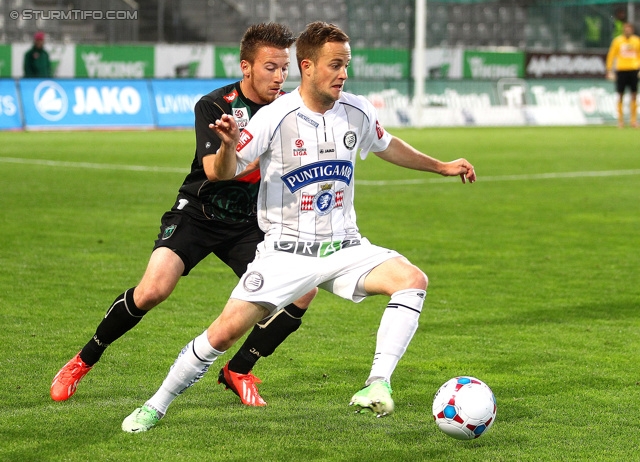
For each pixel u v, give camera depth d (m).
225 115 12.21
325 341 19.05
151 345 18.38
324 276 13.41
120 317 14.59
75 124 80.31
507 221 35.91
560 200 42.03
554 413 14.59
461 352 18.27
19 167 51.62
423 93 94.81
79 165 53.25
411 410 14.69
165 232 15.04
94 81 82.00
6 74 85.62
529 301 22.88
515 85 100.88
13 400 14.81
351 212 13.94
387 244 30.69
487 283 24.95
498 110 99.00
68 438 13.10
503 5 114.25
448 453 12.76
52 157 57.28
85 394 15.22
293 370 16.91
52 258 27.17
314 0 108.12
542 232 33.41
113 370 16.64
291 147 13.22
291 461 12.37
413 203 40.72
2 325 19.64
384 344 12.89
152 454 12.54
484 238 32.09
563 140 76.69
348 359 17.70
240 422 13.98
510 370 17.05
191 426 13.74
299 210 13.39
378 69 98.00
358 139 13.73
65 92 80.50
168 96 85.62
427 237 32.16
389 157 14.88
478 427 12.76
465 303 22.61
